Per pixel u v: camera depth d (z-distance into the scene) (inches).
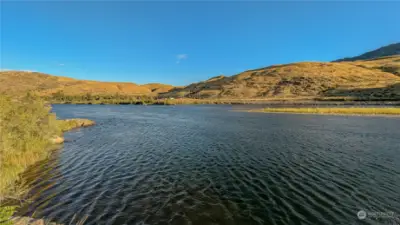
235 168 784.3
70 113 3304.6
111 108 4628.4
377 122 1937.7
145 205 524.4
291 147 1083.3
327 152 981.2
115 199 553.3
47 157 921.5
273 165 811.4
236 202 539.5
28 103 1018.7
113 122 2176.4
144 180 679.7
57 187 623.5
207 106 5137.8
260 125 1871.3
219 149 1056.8
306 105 4534.9
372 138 1278.3
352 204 522.6
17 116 863.7
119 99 7322.8
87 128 1766.7
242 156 932.6
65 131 1611.7
